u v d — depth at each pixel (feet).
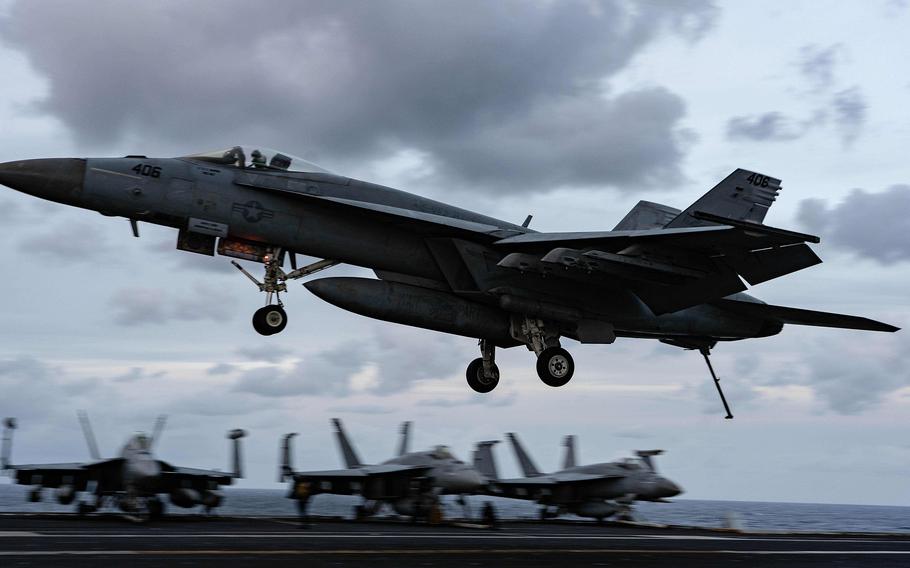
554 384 61.72
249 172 57.93
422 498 74.43
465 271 61.46
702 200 64.80
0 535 37.65
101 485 65.72
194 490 75.10
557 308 61.36
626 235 56.49
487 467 121.49
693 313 69.67
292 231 57.62
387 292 59.47
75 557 28.40
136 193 54.29
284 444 88.02
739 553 39.86
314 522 62.64
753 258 59.62
